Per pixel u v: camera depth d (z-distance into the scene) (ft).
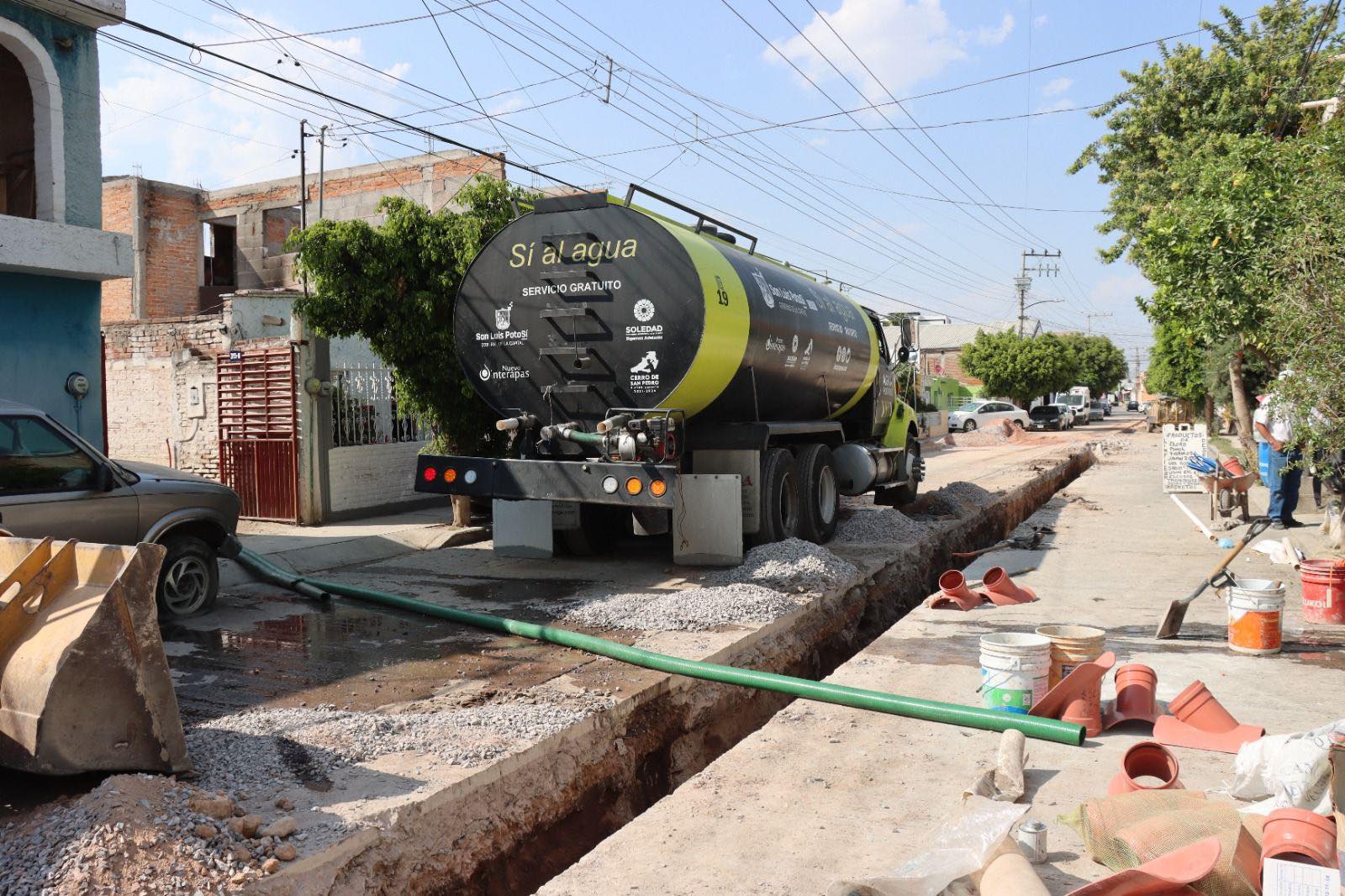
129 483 24.86
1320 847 9.61
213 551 27.17
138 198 81.35
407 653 22.49
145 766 13.62
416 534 41.01
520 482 30.32
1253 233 30.78
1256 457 60.44
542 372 31.22
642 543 39.78
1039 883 10.09
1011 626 24.11
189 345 52.34
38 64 30.22
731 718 22.38
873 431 47.85
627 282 29.94
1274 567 30.73
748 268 33.78
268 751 15.30
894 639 23.22
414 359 39.50
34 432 23.24
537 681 20.10
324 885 11.64
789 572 30.50
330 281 37.58
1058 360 191.01
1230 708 17.26
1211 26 72.79
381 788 13.88
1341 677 18.98
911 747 16.06
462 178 79.36
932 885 10.46
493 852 14.42
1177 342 97.91
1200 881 9.84
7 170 33.14
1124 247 77.05
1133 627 23.59
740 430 32.83
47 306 31.01
